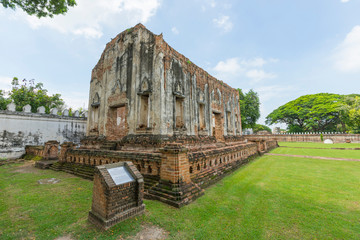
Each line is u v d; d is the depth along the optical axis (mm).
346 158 12531
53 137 16000
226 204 4594
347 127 41906
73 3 7121
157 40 8172
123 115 11055
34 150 13297
